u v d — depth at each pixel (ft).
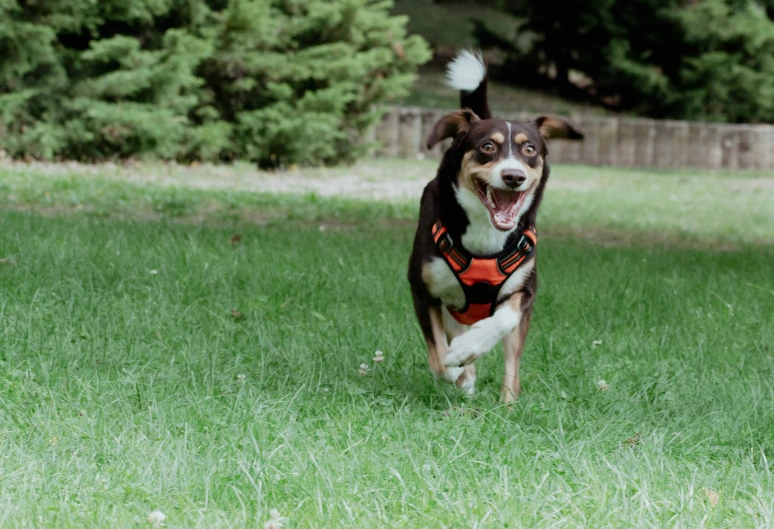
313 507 9.00
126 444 10.42
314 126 49.39
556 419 12.26
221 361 14.11
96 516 8.62
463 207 13.12
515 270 13.19
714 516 9.14
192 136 47.80
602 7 75.20
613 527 8.77
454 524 8.76
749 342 17.02
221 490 9.30
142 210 32.19
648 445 11.16
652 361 15.43
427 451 10.75
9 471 9.50
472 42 88.84
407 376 14.11
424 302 13.76
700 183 59.88
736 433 11.96
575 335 16.61
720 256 27.66
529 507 9.16
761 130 74.84
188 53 46.06
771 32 77.97
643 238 33.45
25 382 12.37
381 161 60.08
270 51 51.70
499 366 15.34
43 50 42.34
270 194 37.78
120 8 44.55
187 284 18.69
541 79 81.82
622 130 70.74
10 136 43.04
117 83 44.09
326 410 12.17
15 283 17.71
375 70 55.36
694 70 77.97
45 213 29.86
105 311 16.19
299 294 18.81
